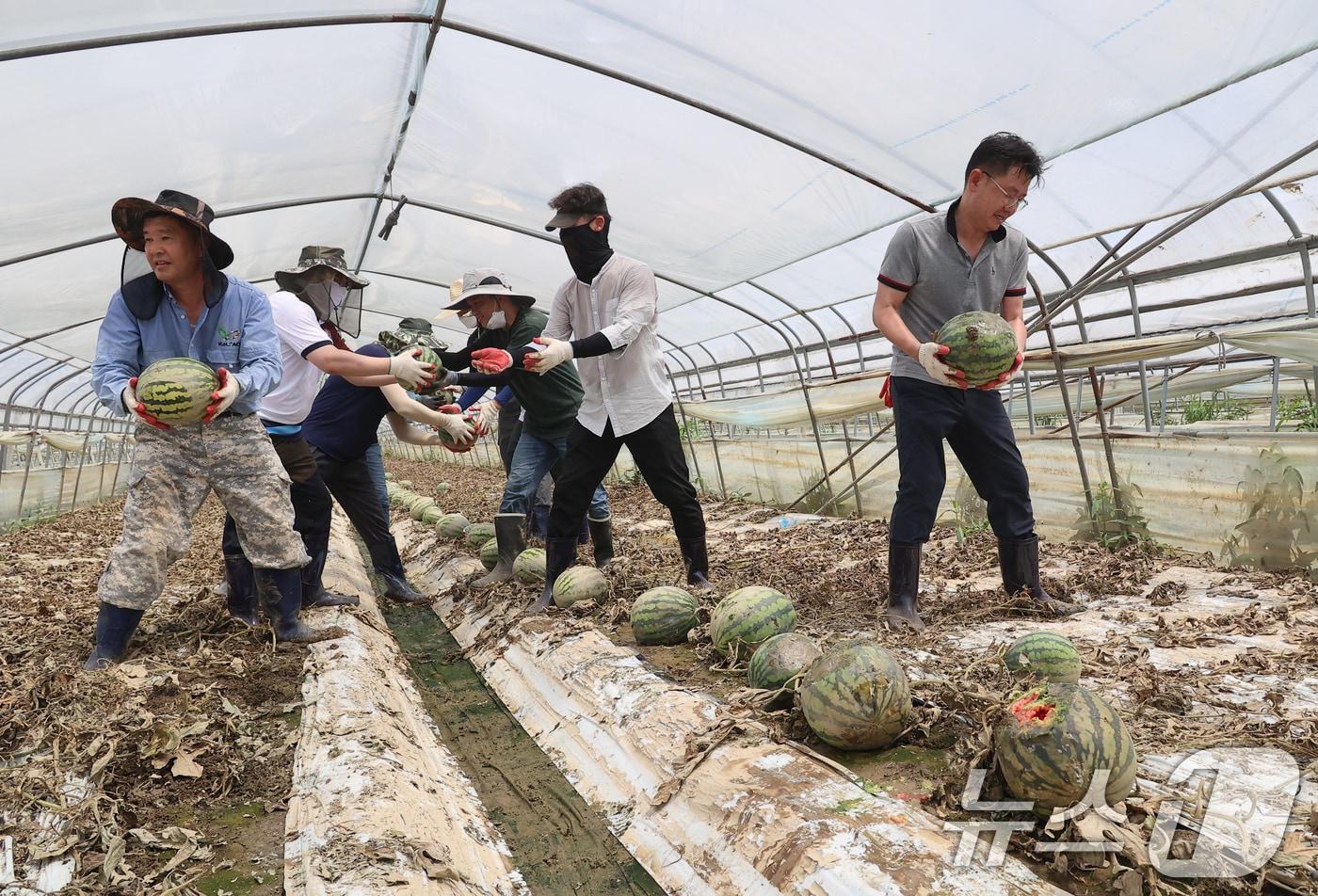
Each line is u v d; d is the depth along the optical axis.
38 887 2.86
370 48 6.29
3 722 4.14
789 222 8.46
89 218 7.73
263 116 6.82
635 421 5.81
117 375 4.58
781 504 13.09
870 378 9.66
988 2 4.82
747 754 3.48
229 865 3.03
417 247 11.77
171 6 4.91
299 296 5.89
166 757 3.79
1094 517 7.78
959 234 4.91
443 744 4.87
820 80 5.91
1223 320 10.65
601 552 7.80
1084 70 5.25
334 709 4.30
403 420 6.94
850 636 4.93
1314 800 2.62
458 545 10.34
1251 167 6.18
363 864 2.82
